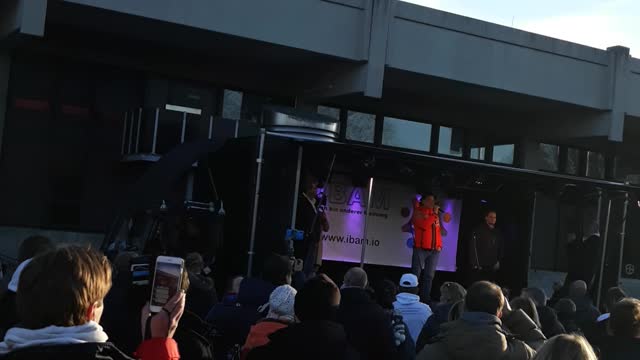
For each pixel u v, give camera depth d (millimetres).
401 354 5355
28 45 11359
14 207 11367
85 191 11812
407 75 12422
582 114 14562
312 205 10688
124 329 3646
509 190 13492
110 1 10062
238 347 4820
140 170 12070
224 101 13039
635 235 14031
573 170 17156
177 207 9680
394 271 13641
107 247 10047
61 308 1985
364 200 13180
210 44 11609
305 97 13141
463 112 15320
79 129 11844
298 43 11266
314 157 10602
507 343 4031
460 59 12523
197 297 5574
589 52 13844
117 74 12156
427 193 12609
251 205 9539
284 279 5488
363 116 14562
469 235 14109
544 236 15539
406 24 12070
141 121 11539
